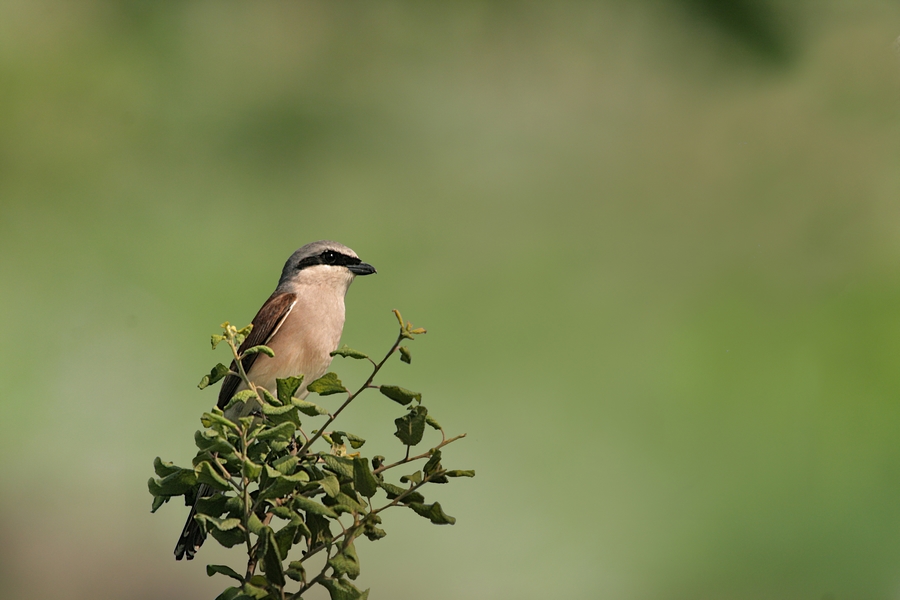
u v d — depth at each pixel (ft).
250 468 12.09
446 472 12.57
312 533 12.55
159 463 12.39
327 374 12.63
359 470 12.41
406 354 12.51
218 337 12.85
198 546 16.70
